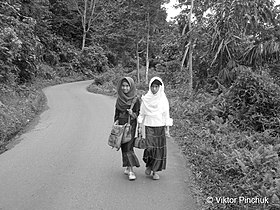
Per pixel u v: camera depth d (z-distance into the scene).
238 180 4.84
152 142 4.91
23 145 7.38
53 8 40.28
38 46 19.64
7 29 13.43
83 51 40.66
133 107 4.98
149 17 22.30
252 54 12.12
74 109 12.88
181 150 6.87
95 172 5.47
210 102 10.31
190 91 14.58
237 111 9.03
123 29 23.50
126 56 29.97
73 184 4.95
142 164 5.89
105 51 43.88
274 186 4.49
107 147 7.05
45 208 4.17
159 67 24.00
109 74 29.95
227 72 12.43
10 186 4.90
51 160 6.18
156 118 4.87
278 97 8.82
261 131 8.46
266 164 5.37
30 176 5.32
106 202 4.31
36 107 12.98
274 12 12.37
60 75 33.62
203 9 15.46
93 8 42.06
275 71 12.14
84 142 7.50
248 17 12.27
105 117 10.88
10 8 15.27
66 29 43.06
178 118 9.91
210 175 5.05
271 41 11.54
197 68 15.37
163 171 5.52
